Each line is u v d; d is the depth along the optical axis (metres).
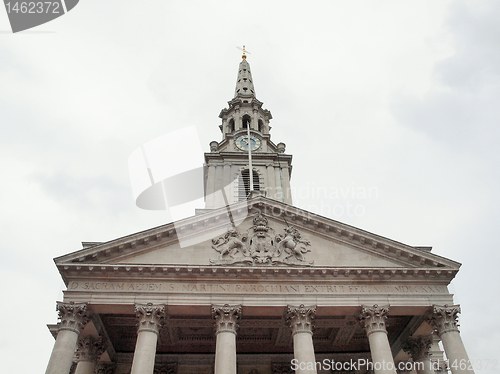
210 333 37.22
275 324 35.53
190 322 34.69
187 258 32.44
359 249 33.69
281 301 30.25
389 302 30.67
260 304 29.97
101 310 29.94
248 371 37.34
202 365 37.28
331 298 30.64
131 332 36.78
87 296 29.64
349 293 30.97
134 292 30.03
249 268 31.05
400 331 35.94
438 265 32.41
